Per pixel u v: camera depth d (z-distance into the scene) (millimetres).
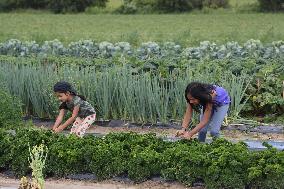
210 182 13219
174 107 19719
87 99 19906
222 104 15180
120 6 81625
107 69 21141
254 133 19312
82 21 68750
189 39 43031
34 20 70812
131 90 19719
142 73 20969
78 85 19891
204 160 13328
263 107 21062
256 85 21438
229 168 13156
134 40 42656
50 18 73688
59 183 14031
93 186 13859
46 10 84000
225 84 19922
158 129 19547
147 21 67688
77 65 23859
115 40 45312
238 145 13922
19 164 14430
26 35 50594
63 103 16078
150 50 28609
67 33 54062
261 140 18203
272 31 45781
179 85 19531
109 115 20156
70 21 68938
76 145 14391
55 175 14305
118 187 13758
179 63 23406
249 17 71000
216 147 14008
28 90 20469
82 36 50594
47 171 14281
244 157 13117
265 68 22422
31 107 20703
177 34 49781
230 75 21188
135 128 19672
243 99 21203
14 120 17609
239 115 20719
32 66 21797
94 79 19984
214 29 57312
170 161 13688
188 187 13555
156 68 22688
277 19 67688
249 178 12875
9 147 14578
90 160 14094
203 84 14727
